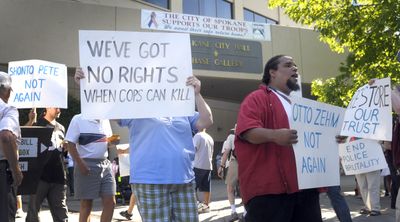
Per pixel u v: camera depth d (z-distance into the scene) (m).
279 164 3.20
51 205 6.30
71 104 15.05
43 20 15.92
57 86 6.48
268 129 3.08
